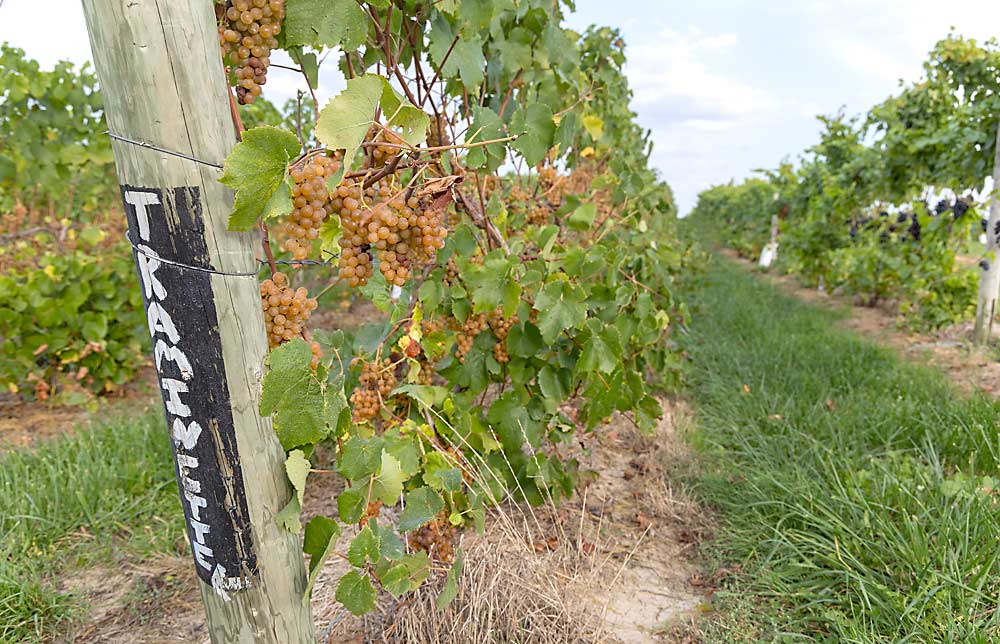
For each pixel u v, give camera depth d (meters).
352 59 2.32
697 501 3.62
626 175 4.16
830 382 5.38
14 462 3.79
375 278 2.75
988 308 6.73
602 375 2.95
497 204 3.14
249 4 1.39
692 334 7.26
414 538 2.42
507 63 3.06
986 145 7.07
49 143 5.37
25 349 5.12
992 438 3.80
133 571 3.03
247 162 1.28
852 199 9.95
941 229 7.71
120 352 5.55
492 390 4.52
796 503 3.24
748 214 18.50
